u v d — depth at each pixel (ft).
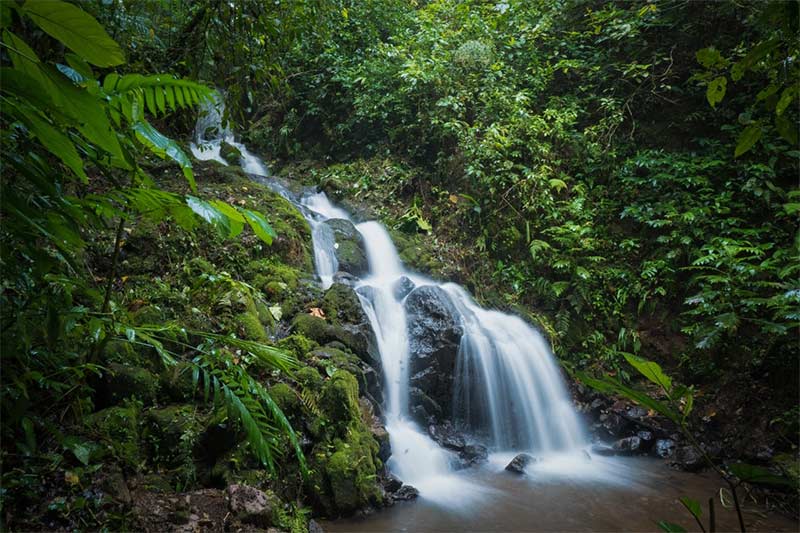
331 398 11.68
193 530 8.45
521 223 22.48
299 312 14.74
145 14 15.60
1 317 7.30
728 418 17.28
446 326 16.47
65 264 9.12
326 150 27.84
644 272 20.21
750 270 17.52
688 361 19.24
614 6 26.63
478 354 16.92
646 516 12.10
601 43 27.04
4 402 7.67
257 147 28.89
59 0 3.91
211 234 15.44
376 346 15.37
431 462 13.83
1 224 5.80
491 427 16.46
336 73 27.40
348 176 25.21
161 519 8.48
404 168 25.13
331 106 28.55
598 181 23.58
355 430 11.80
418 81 24.93
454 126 23.26
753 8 22.38
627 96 25.32
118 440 9.26
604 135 24.16
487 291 21.06
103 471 8.49
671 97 24.81
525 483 13.73
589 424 17.47
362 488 11.14
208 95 7.13
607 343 20.29
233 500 9.03
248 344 8.30
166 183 18.42
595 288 20.95
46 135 4.73
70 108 4.46
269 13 16.17
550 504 12.48
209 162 20.76
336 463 10.89
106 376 9.84
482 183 22.68
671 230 20.99
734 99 22.85
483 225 22.67
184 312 12.20
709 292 17.94
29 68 4.26
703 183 21.13
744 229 20.01
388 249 21.02
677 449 16.01
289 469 10.58
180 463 9.74
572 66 25.36
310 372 12.14
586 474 14.61
